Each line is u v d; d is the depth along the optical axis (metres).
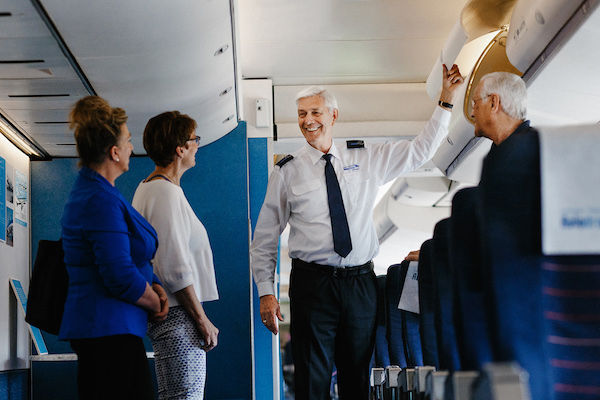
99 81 3.92
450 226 1.80
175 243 2.76
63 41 3.36
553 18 3.26
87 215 2.32
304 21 5.29
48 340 5.40
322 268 3.24
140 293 2.36
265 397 5.58
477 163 5.57
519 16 3.66
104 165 2.44
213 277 3.01
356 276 3.26
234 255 5.56
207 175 5.68
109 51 3.53
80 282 2.35
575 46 3.27
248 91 6.30
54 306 2.46
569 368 1.46
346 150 3.49
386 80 6.57
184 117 3.01
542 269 1.48
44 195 5.51
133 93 4.19
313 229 3.31
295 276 3.30
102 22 3.20
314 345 3.21
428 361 2.59
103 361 2.32
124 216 2.40
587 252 1.44
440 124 3.63
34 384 5.29
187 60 3.91
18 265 5.20
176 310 2.74
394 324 3.46
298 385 3.21
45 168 5.54
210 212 5.62
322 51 5.85
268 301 3.45
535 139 1.47
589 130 1.47
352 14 5.20
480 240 1.59
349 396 3.26
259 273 3.49
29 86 3.92
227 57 4.26
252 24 5.31
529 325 1.44
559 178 1.45
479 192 1.56
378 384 3.45
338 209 3.30
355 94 6.62
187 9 3.33
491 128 2.96
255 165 5.99
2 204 4.89
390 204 9.38
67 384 5.31
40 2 2.96
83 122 2.42
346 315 3.23
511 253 1.47
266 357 5.64
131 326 2.36
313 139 3.43
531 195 1.47
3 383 4.76
